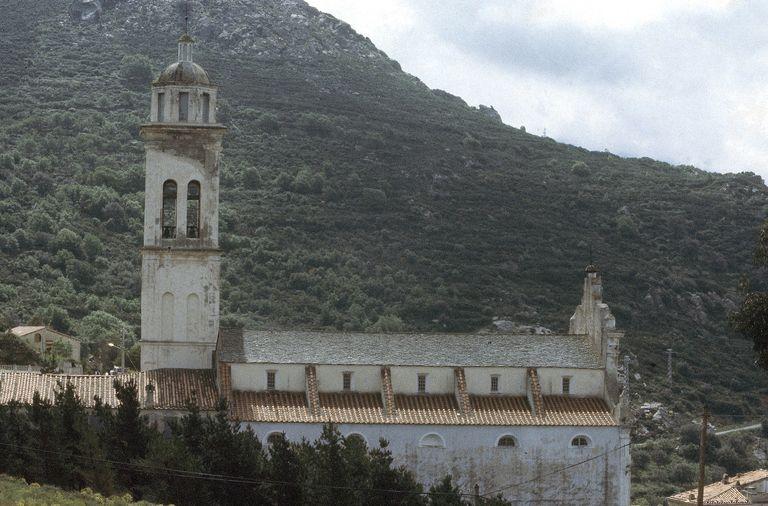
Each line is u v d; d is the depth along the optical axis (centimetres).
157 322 12362
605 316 12312
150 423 11638
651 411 19888
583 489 11975
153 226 12419
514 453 11912
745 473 18075
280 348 12100
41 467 11150
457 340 12450
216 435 11019
